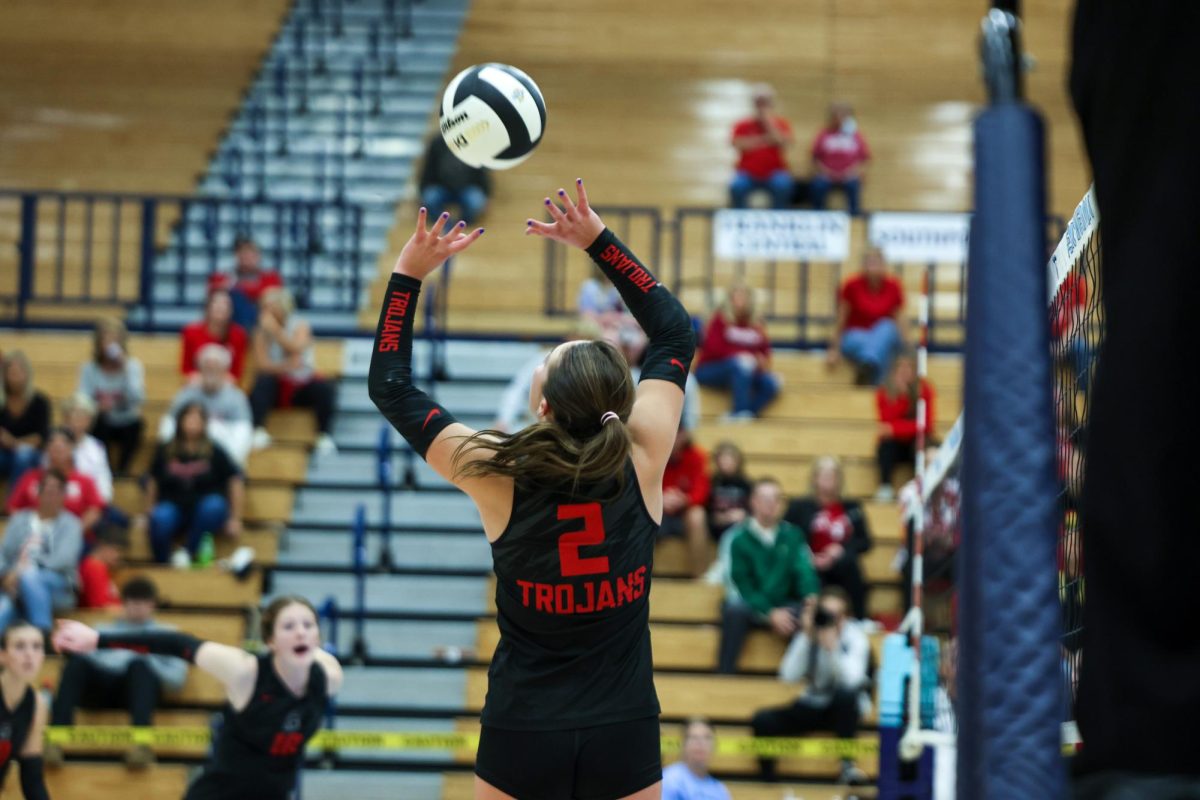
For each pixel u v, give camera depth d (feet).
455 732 53.01
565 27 94.43
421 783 51.75
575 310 76.23
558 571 15.14
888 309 66.13
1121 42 6.22
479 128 18.33
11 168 88.94
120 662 49.75
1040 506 5.33
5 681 36.19
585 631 15.25
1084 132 6.63
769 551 51.60
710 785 42.80
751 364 63.36
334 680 33.06
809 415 64.28
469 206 79.51
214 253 73.82
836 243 64.80
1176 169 5.93
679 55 92.53
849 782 48.73
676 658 52.90
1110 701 5.86
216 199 72.64
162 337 69.97
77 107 91.35
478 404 65.31
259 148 87.15
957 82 92.07
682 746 43.29
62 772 49.14
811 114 90.99
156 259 81.97
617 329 59.98
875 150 89.71
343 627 55.98
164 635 31.83
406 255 16.37
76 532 53.01
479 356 67.46
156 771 49.29
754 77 92.22
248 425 59.26
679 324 16.83
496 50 93.66
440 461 15.74
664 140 89.51
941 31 93.30
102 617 52.21
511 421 59.36
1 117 90.89
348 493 60.54
